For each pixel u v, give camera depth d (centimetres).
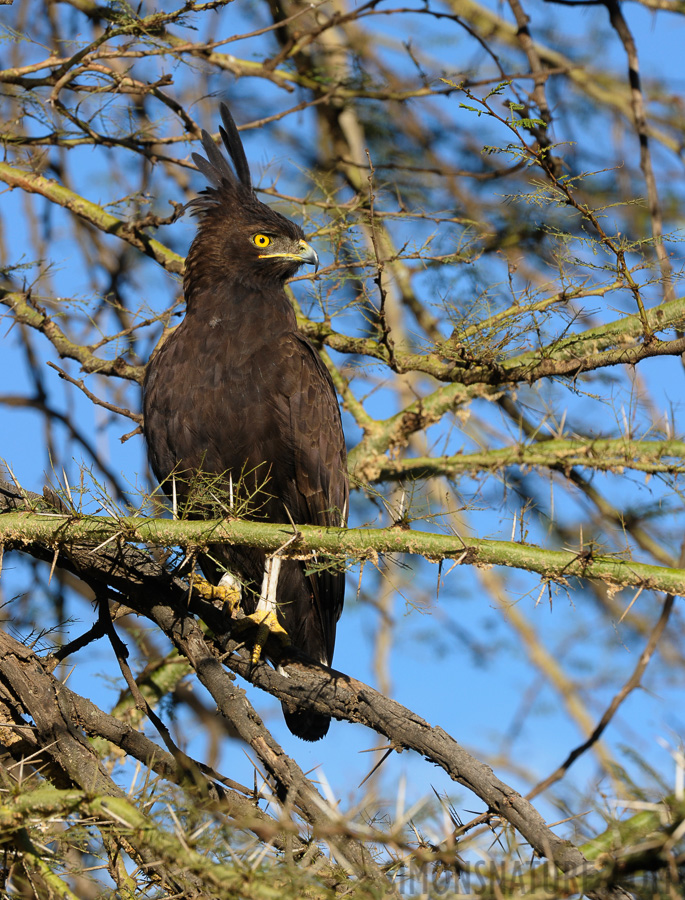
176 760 658
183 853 487
